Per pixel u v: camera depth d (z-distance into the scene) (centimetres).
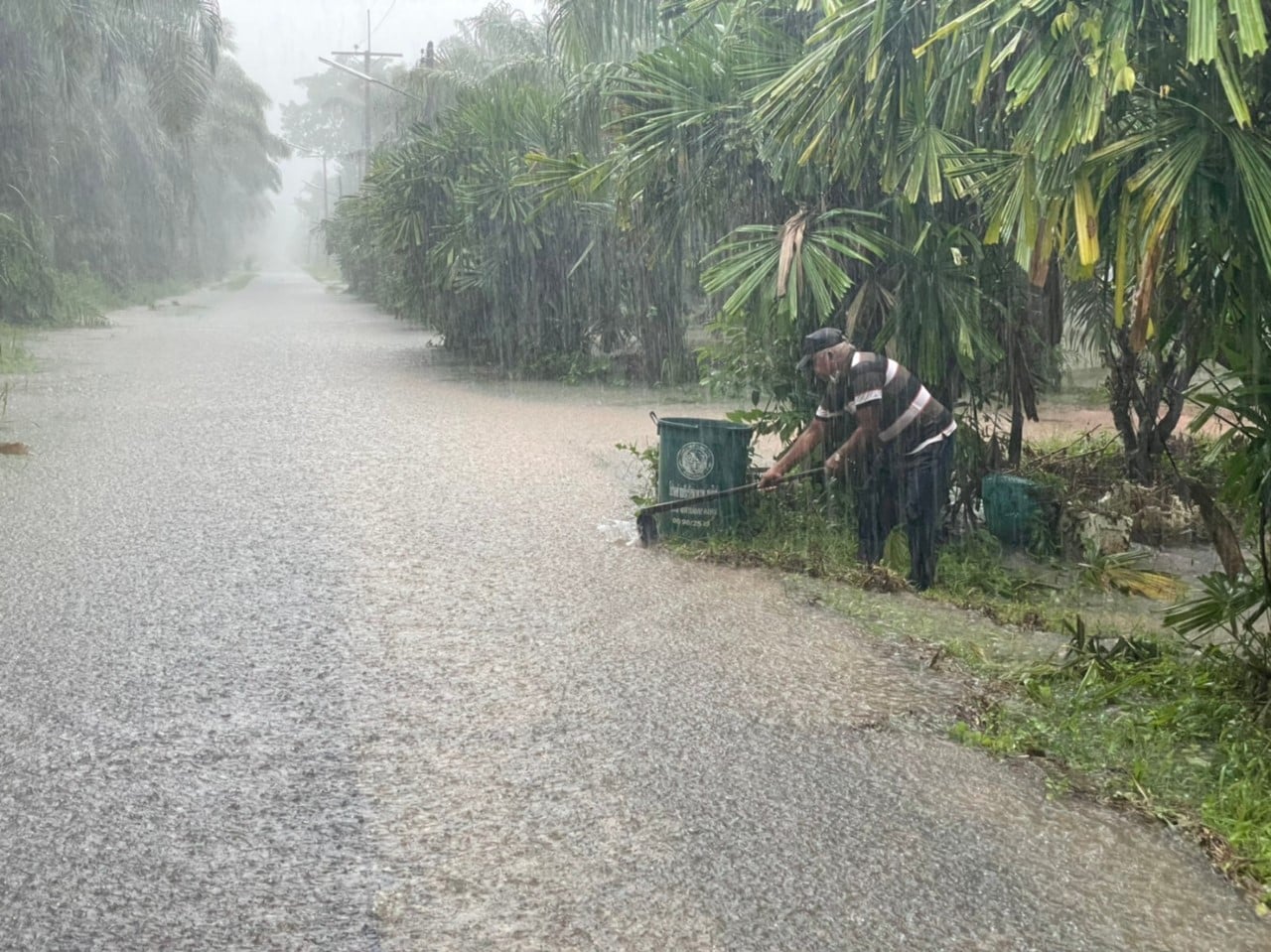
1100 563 647
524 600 539
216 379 1452
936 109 548
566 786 349
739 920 281
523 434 1047
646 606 534
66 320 2481
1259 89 383
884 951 270
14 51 2355
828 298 610
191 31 2358
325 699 416
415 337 2292
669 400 1323
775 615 523
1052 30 360
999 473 748
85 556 598
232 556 605
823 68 477
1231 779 359
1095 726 402
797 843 318
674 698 421
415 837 318
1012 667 464
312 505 730
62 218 3186
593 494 779
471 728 392
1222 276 402
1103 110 355
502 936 273
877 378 586
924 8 459
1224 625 510
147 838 315
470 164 1642
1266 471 405
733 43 729
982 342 655
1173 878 306
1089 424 1088
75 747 371
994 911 288
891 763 370
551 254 1557
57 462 859
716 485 650
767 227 666
